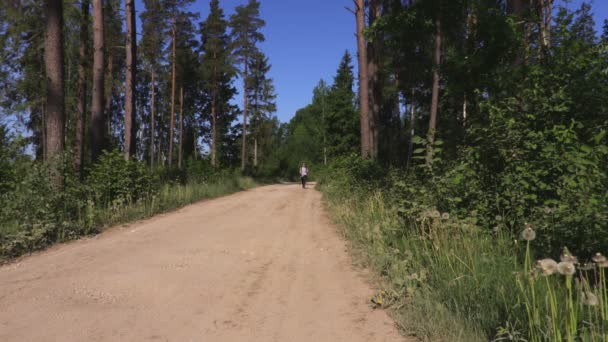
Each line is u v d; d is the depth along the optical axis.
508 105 6.02
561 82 5.91
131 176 12.22
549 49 6.74
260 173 46.66
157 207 12.08
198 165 24.89
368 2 20.05
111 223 9.50
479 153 5.99
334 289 4.64
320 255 6.52
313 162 69.50
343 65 49.25
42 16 15.37
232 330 3.47
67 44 19.25
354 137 43.69
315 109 58.78
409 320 3.48
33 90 18.47
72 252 6.57
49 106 10.15
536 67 6.25
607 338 2.39
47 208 7.88
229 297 4.38
